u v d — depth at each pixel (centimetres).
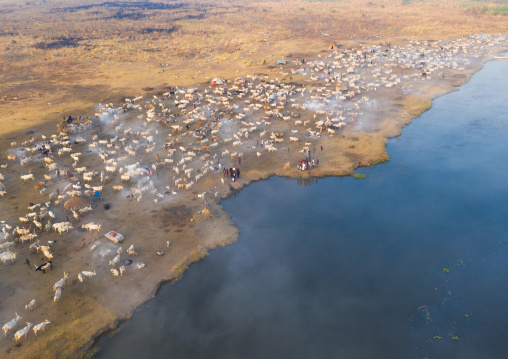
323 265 5200
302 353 3953
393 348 3994
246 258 5344
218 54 19038
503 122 9825
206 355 3928
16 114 10744
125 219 6006
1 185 6844
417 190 6969
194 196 6675
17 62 17575
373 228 5953
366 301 4591
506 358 3856
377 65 15688
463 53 17488
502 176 7356
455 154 8288
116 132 9444
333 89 12456
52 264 5019
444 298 4609
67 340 3975
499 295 4619
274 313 4444
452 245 5519
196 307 4516
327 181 7312
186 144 8706
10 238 5525
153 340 4084
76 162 7850
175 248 5403
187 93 12506
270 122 9956
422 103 11150
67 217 6016
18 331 3938
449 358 3869
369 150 8325
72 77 14962
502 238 5625
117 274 4834
